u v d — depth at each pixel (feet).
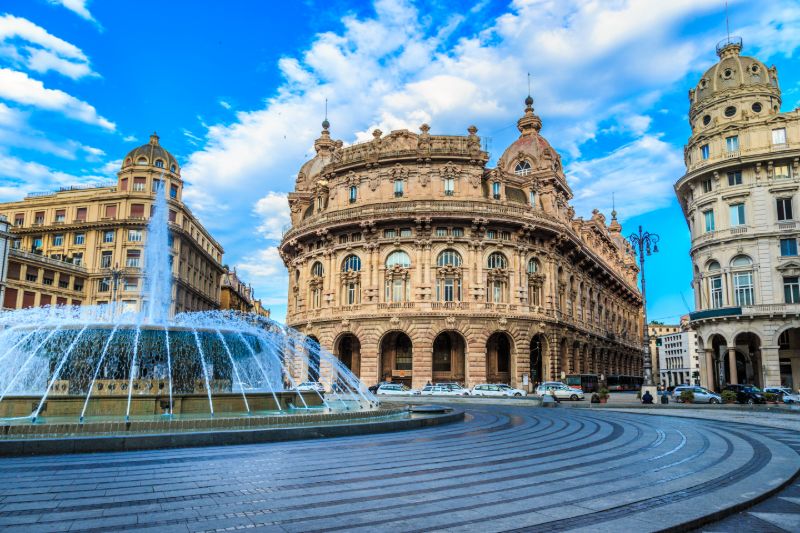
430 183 208.64
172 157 309.63
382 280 204.33
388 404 104.32
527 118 268.41
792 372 190.70
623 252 393.50
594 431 76.13
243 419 63.05
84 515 30.30
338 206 217.97
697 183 202.80
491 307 201.87
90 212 291.58
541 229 213.46
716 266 194.90
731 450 57.00
